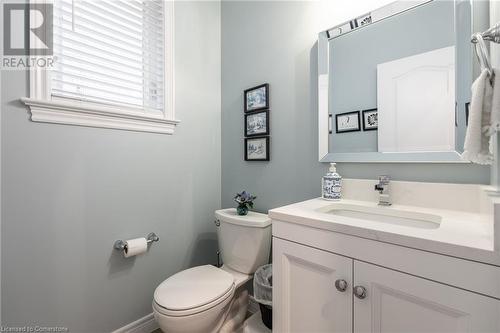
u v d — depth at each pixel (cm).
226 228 154
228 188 193
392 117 113
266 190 166
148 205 153
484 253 56
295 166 150
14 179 106
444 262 62
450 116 99
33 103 109
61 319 119
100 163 132
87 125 126
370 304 74
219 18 197
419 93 106
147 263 152
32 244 111
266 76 165
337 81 130
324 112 134
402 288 68
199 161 183
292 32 150
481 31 92
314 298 89
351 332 79
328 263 83
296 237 93
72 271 122
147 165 152
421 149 106
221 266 166
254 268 142
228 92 192
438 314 63
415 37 107
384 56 115
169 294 115
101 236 132
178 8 169
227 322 140
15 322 107
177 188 169
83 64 130
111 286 136
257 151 169
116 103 142
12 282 106
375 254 73
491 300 56
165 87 161
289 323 96
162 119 155
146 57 156
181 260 171
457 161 96
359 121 123
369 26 120
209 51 190
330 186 122
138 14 152
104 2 136
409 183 108
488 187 85
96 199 130
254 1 172
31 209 110
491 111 65
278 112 158
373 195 118
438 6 101
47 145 115
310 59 142
